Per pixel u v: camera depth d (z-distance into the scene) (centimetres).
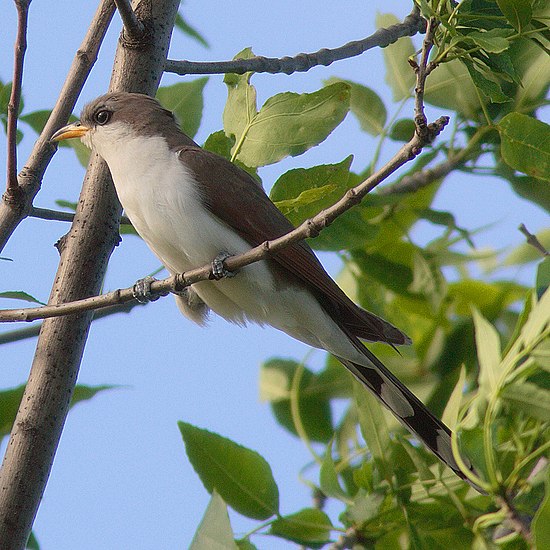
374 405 1038
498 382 910
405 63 1316
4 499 959
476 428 909
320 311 1074
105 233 1059
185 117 1261
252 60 1105
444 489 1004
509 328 1271
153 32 1113
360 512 992
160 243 1060
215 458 1021
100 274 1046
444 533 980
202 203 1045
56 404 992
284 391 1248
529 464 930
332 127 1073
